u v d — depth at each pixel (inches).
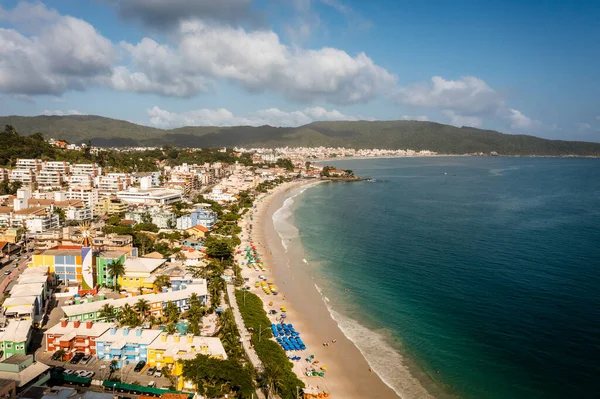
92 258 6466.5
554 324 5506.9
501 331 5359.3
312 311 6028.5
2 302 5570.9
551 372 4471.0
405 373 4503.0
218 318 5260.8
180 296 5733.3
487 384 4293.8
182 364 4030.5
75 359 4320.9
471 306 6122.1
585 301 6186.0
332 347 5017.2
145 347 4340.6
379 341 5177.2
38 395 3339.1
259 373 4192.9
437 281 7180.1
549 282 6988.2
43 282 5753.0
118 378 4047.7
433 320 5718.5
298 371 4466.0
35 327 5054.1
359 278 7411.4
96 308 5265.8
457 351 4923.7
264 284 7022.6
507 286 6860.2
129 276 6491.1
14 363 3698.3
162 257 7564.0
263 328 5221.5
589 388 4200.3
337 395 4077.3
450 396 4106.8
